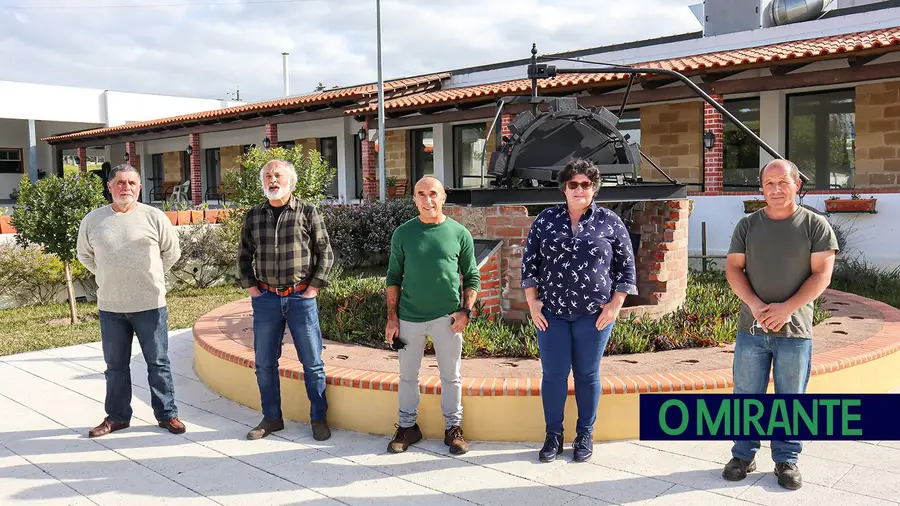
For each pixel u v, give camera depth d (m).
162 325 4.89
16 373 6.63
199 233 12.24
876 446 4.38
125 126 23.97
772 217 3.76
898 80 12.31
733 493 3.74
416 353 4.43
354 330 6.34
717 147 12.55
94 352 7.51
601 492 3.78
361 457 4.37
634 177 7.08
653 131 15.37
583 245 4.05
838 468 4.05
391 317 4.47
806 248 3.66
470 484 3.92
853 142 12.98
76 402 5.66
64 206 8.95
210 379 6.05
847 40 11.61
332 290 7.30
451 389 4.45
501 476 4.02
